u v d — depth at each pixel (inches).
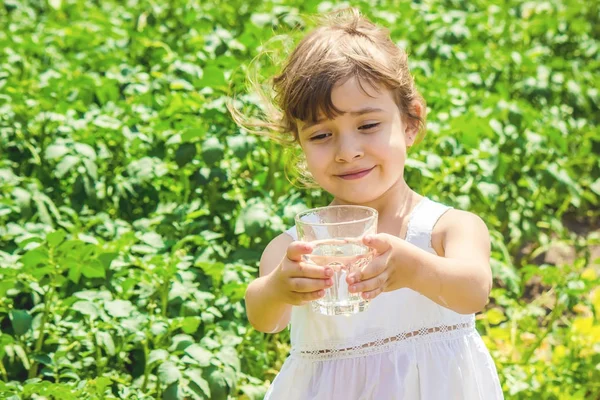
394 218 123.4
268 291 110.3
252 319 116.0
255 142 198.4
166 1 319.3
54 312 171.3
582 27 335.0
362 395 119.8
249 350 177.5
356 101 114.0
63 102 223.5
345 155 114.3
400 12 319.3
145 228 199.6
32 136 222.5
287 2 314.0
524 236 245.0
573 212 283.7
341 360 121.5
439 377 119.6
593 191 267.9
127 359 171.0
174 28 312.5
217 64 236.4
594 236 268.8
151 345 173.0
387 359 120.0
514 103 245.3
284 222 191.2
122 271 176.2
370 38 120.0
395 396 118.5
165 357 157.0
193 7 295.9
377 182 116.8
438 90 249.4
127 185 209.5
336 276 106.2
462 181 225.6
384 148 115.6
